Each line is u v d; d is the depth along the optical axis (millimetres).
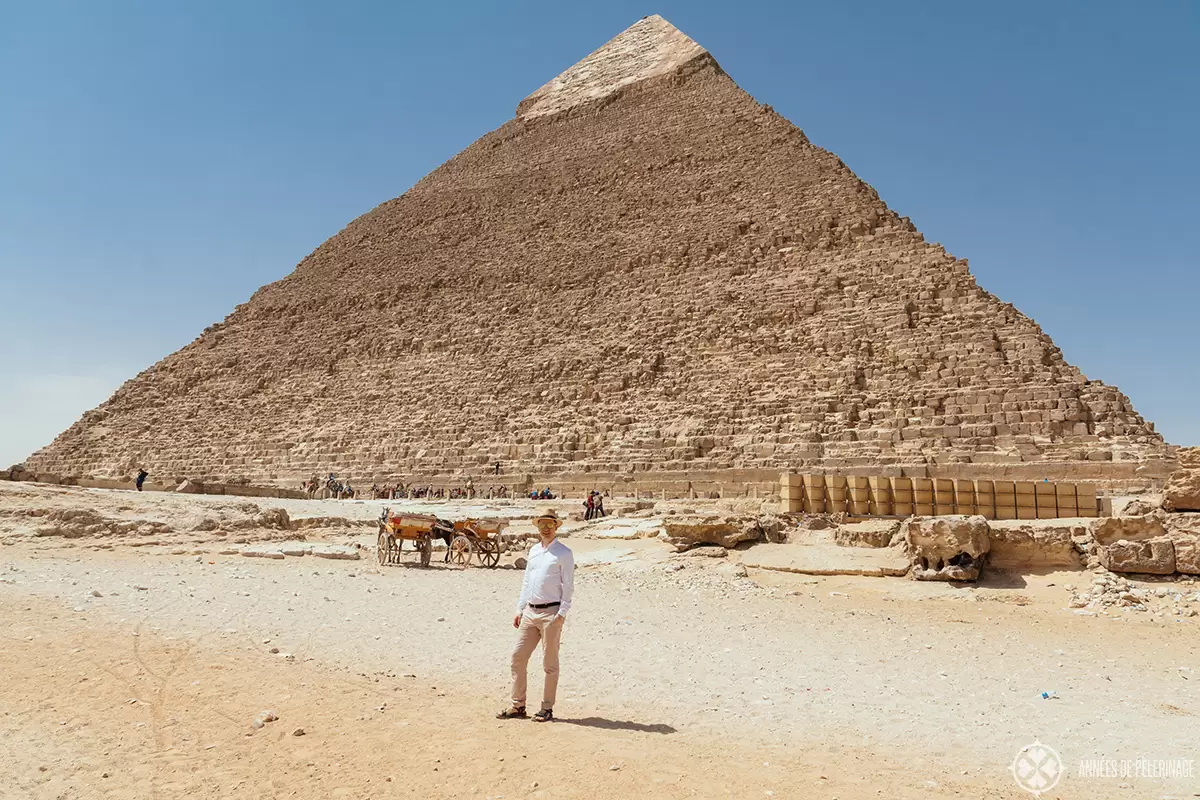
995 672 12734
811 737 9359
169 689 9930
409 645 13516
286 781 7328
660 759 8023
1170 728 9906
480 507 44281
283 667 11352
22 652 11258
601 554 25891
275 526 31359
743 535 23594
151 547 25453
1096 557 18703
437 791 7145
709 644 14547
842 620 16734
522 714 9508
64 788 7059
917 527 19984
